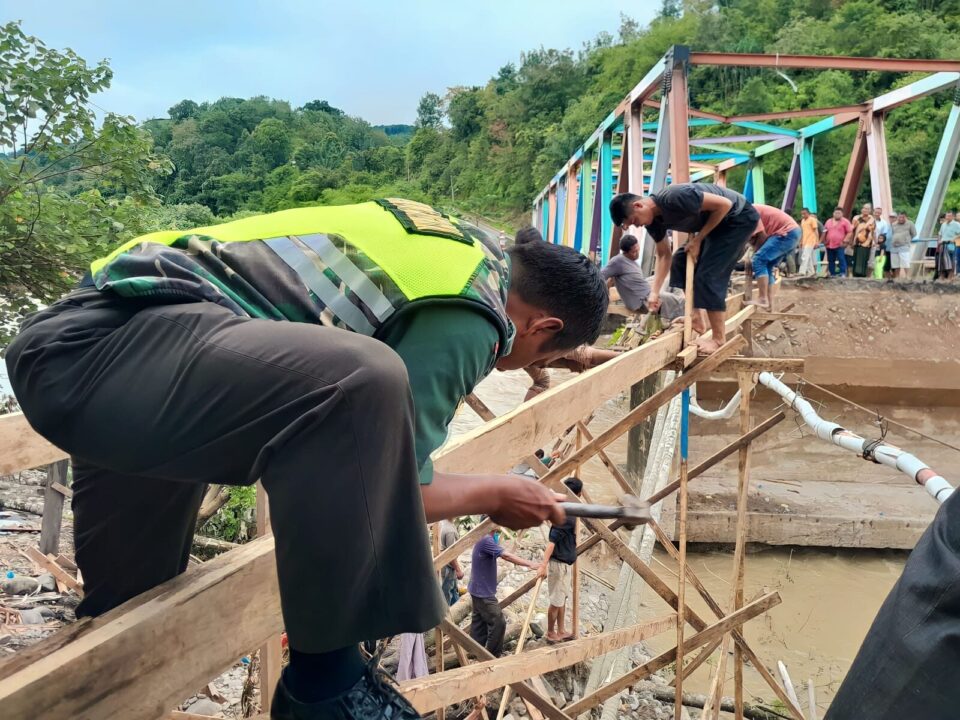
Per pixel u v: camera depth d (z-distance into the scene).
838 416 14.12
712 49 44.91
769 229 9.67
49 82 7.30
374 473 1.18
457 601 7.70
